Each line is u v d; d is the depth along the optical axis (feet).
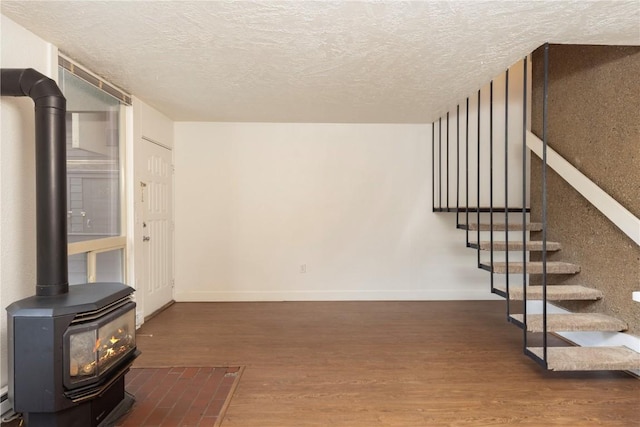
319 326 11.95
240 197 15.17
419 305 14.52
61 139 6.48
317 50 8.11
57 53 7.97
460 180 15.34
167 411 6.93
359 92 11.20
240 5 6.23
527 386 7.89
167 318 12.85
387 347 10.12
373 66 9.07
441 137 15.28
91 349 5.85
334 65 9.01
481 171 15.25
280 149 15.21
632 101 8.52
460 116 15.24
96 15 6.60
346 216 15.30
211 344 10.37
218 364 9.04
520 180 15.05
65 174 6.57
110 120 10.72
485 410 6.96
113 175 10.89
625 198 8.73
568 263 10.44
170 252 14.76
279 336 11.02
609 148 9.18
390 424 6.52
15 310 5.58
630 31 7.21
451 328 11.74
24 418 6.29
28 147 7.25
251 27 7.04
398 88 10.80
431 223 15.30
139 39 7.58
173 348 10.08
